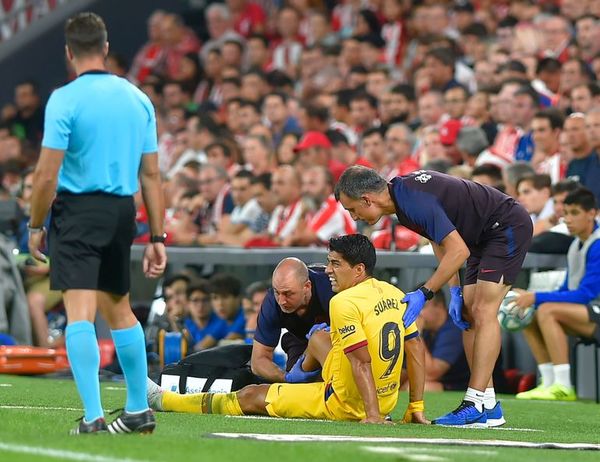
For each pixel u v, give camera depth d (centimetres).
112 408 2538
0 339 3778
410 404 2408
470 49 5434
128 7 7362
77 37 1914
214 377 2567
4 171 5472
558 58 5025
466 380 3494
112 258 1902
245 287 3906
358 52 5828
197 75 6688
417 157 4491
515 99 4253
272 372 2514
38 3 7244
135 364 1908
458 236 2305
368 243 2373
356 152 4916
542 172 4000
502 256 2394
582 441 2181
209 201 4653
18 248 4262
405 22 6006
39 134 6588
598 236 3356
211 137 5291
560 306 3328
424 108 4644
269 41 6831
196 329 3747
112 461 1600
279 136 5312
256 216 4362
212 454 1695
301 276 2458
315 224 4088
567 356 3350
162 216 1997
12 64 7119
